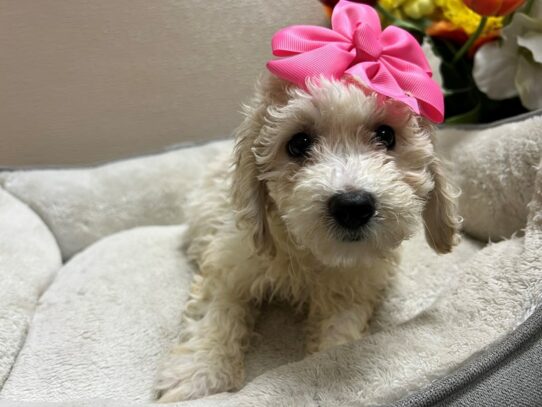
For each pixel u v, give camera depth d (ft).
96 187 1.11
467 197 0.95
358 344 0.66
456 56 1.10
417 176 0.70
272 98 0.72
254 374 0.74
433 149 0.75
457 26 1.09
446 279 0.86
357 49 0.69
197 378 0.70
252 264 0.81
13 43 1.18
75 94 1.25
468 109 1.19
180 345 0.76
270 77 0.73
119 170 1.13
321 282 0.79
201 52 1.27
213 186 0.96
